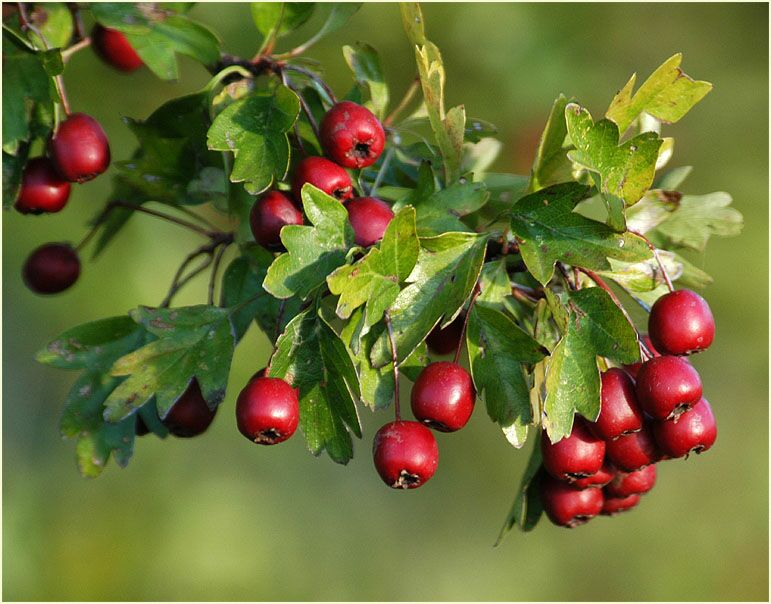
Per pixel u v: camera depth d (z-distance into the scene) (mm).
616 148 579
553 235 582
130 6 622
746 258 801
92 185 781
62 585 801
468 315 583
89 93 781
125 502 844
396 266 576
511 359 581
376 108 621
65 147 604
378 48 794
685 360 583
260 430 576
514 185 624
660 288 611
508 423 580
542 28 820
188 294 771
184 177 621
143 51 617
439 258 581
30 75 601
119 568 817
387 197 611
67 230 778
